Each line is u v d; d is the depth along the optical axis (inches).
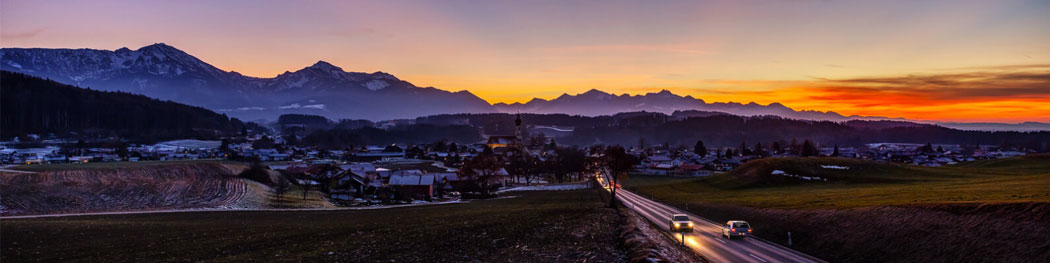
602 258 1339.8
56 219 2650.1
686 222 2230.6
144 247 1637.6
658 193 5024.6
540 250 1460.4
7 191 3622.0
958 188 3144.7
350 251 1477.6
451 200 4827.8
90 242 1756.9
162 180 4598.9
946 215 1756.9
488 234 1752.0
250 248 1585.9
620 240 1619.1
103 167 5093.5
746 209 2866.6
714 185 5502.0
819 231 2089.1
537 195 4928.6
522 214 2466.8
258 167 5762.8
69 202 3503.9
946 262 1544.0
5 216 2920.8
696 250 1744.6
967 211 1720.0
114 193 3870.6
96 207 3427.7
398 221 2333.9
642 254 1325.0
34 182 4020.7
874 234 1863.9
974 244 1540.4
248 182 4975.4
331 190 5142.7
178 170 5265.8
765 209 2731.3
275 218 2726.4
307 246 1592.0
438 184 5757.9
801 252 1935.3
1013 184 3120.1
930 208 1851.6
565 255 1387.8
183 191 4146.2
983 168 5885.8
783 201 3097.9
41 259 1459.2
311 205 4050.2
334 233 1888.5
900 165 5797.2
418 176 5251.0
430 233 1790.1
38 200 3476.9
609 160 3351.4
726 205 3184.1
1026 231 1475.1
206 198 3954.2
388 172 6796.3
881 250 1756.9
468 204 3937.0
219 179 4953.3
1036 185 2898.6
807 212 2368.4
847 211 2166.6
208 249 1581.0
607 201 3934.5
